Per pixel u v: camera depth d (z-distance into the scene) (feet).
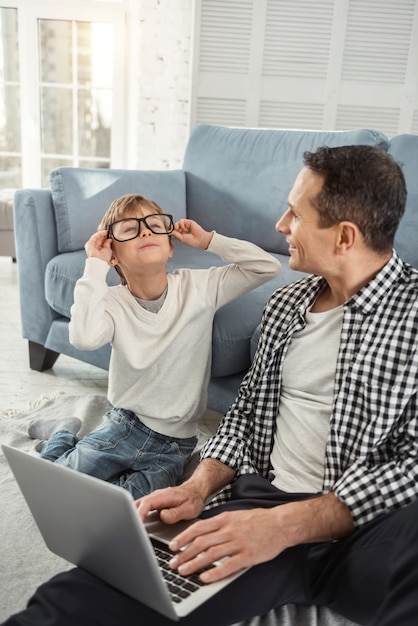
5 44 16.47
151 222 5.38
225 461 4.22
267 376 4.23
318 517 3.37
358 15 13.87
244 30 13.94
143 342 5.48
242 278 5.69
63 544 3.43
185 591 3.07
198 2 13.76
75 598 3.11
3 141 17.17
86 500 2.92
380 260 3.77
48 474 3.03
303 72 14.23
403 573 3.05
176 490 3.84
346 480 3.42
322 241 3.75
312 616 4.03
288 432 4.15
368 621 3.33
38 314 8.29
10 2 15.90
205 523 3.38
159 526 3.66
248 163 8.84
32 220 7.99
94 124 16.97
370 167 3.58
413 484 3.34
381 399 3.55
